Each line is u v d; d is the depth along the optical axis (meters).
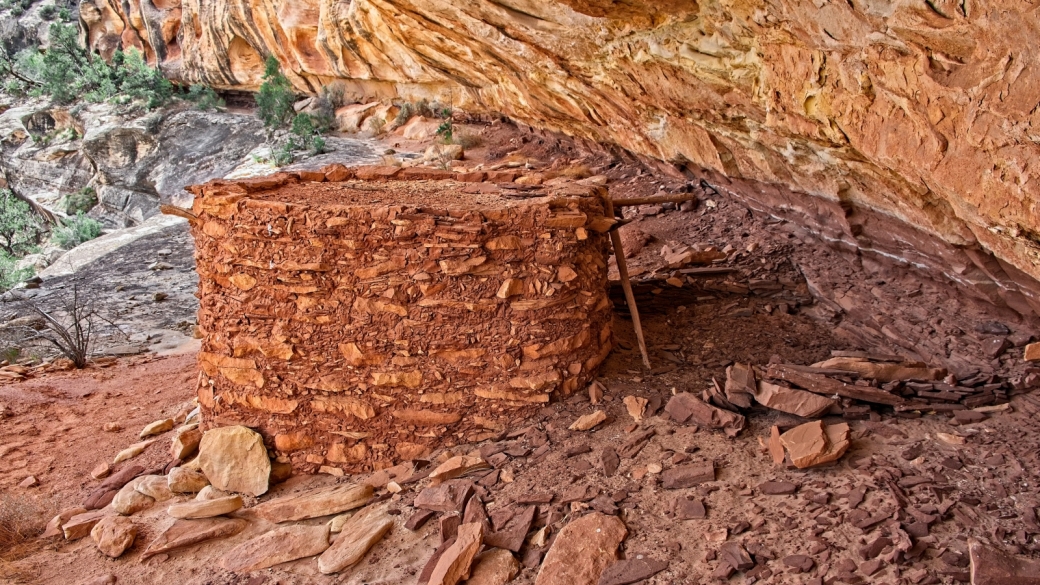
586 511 4.11
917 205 4.68
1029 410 4.49
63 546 4.68
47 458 6.03
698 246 8.64
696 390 5.27
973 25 2.71
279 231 4.91
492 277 4.94
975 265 5.09
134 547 4.53
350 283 4.92
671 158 9.38
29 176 33.19
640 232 9.48
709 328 6.52
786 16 3.86
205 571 4.27
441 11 8.46
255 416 5.19
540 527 4.11
